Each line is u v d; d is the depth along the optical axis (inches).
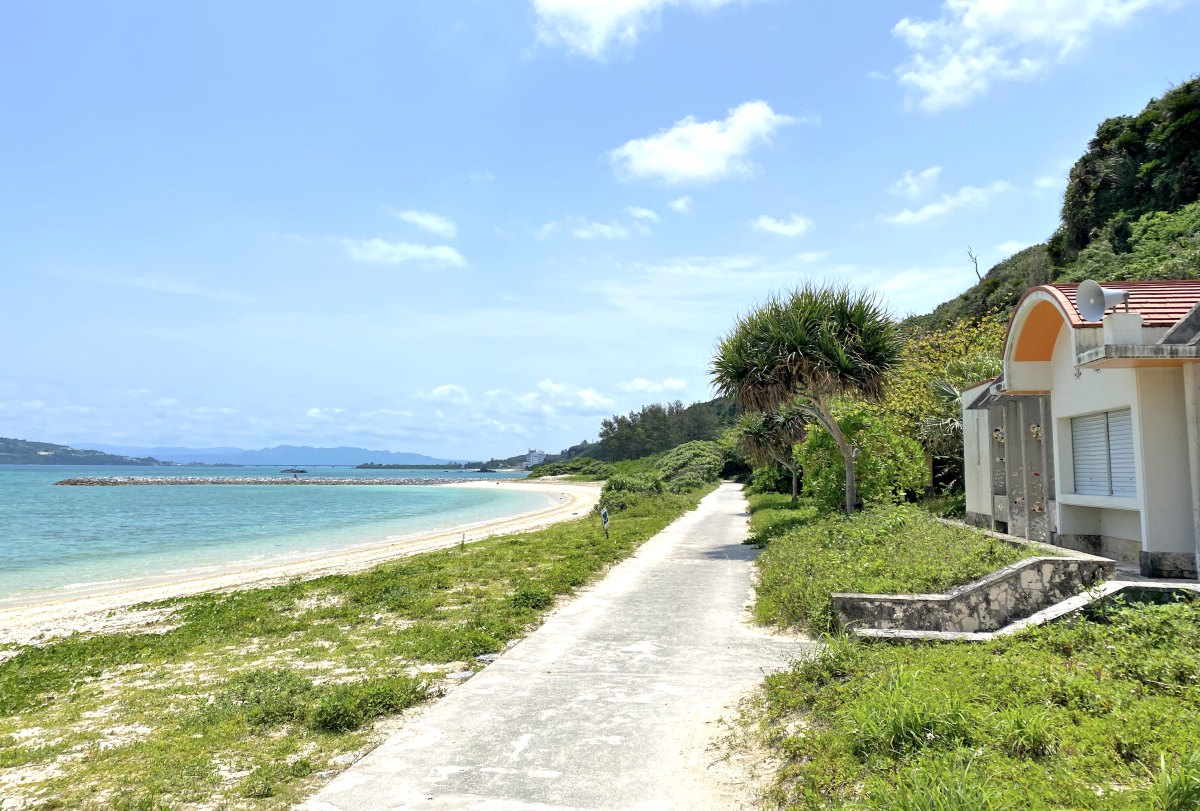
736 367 829.8
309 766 233.3
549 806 198.1
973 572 392.8
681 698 289.7
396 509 2418.8
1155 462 393.1
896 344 838.5
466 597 568.1
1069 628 297.6
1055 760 167.6
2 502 2652.6
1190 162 1385.3
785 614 420.8
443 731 259.8
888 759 177.5
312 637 456.4
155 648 449.1
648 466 4274.1
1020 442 582.9
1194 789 141.2
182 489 4261.8
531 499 3090.6
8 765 251.4
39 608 708.0
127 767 240.5
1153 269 1132.5
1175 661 230.8
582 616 464.1
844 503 898.7
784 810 181.6
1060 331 505.7
